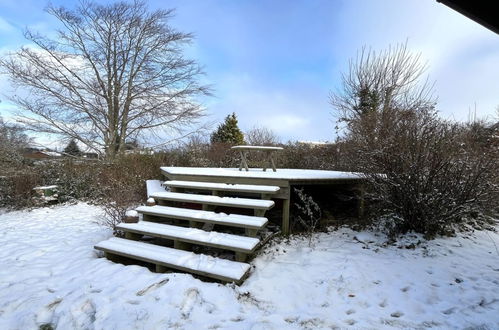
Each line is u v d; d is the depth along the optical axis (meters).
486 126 4.74
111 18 13.08
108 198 6.22
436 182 3.68
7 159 9.59
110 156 11.09
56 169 8.54
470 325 2.18
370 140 4.18
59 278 3.05
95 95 13.52
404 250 3.56
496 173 3.69
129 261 3.65
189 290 2.64
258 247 3.43
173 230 3.59
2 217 6.51
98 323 2.22
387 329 2.15
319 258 3.36
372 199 4.28
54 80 12.69
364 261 3.25
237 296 2.62
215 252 3.56
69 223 5.62
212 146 10.85
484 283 2.82
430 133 3.77
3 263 3.52
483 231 4.37
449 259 3.34
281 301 2.57
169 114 14.13
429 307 2.45
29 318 2.33
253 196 4.95
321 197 5.57
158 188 6.05
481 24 2.60
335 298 2.60
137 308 2.40
